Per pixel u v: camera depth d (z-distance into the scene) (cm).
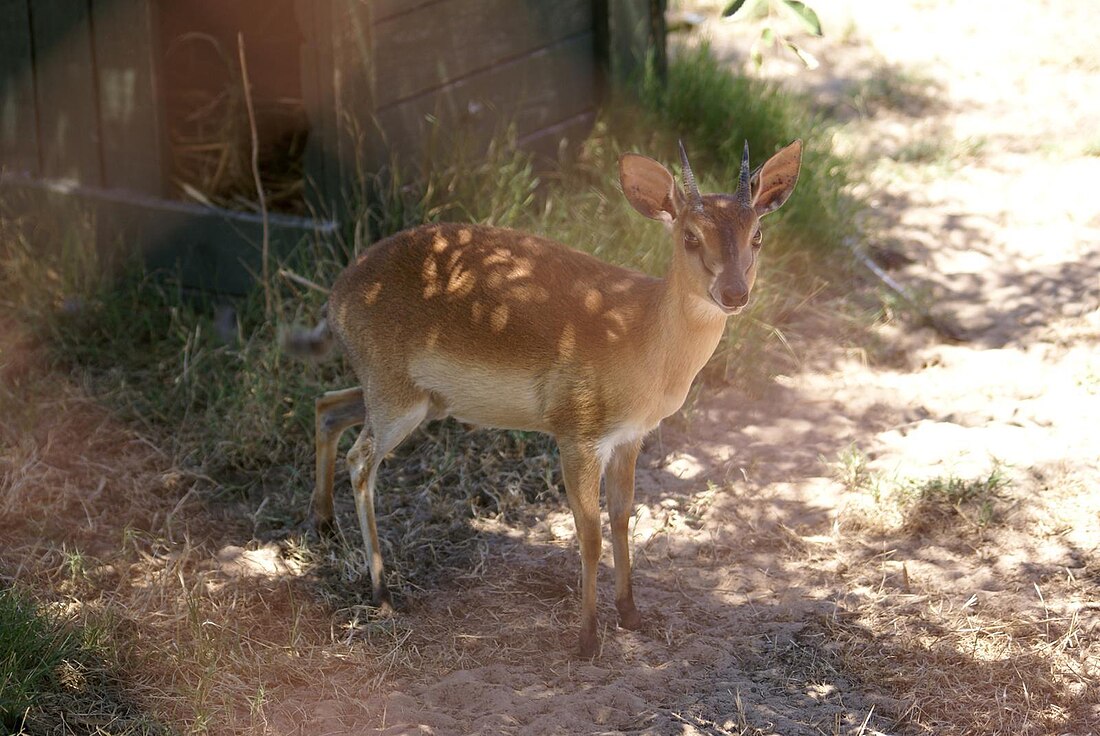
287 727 446
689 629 503
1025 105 1053
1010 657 478
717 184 782
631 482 492
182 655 472
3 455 590
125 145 711
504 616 513
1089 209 873
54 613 491
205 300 700
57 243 727
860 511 576
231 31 752
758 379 684
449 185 705
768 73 1074
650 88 826
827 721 448
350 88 654
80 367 661
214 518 573
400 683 473
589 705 454
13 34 711
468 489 595
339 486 598
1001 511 570
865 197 881
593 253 702
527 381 470
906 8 1250
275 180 745
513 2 741
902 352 718
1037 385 675
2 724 432
